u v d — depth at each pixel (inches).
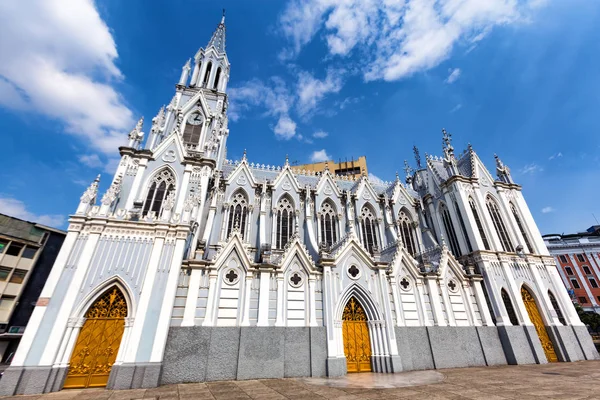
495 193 1583.4
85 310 770.8
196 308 872.3
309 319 952.9
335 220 1505.9
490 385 725.3
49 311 738.2
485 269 1277.1
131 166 1122.7
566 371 946.7
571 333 1266.0
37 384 663.1
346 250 1098.1
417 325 1078.4
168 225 893.8
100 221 853.8
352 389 687.7
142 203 994.7
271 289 968.9
